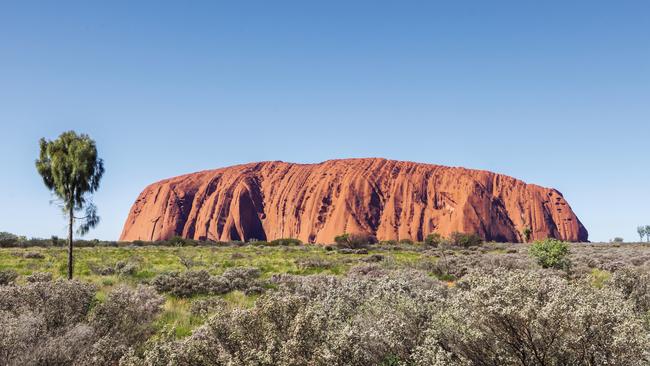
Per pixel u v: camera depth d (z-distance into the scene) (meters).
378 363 7.30
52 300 9.86
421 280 16.36
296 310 7.40
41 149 22.95
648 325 7.84
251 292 18.33
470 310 6.57
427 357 6.32
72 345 7.55
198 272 20.28
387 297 9.34
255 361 6.16
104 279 22.59
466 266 24.98
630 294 11.69
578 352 5.86
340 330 7.10
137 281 22.36
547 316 5.68
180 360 6.69
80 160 22.75
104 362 7.68
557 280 6.73
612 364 5.62
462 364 6.27
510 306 5.90
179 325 11.86
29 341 7.37
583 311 5.65
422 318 7.95
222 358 6.54
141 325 10.43
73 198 22.70
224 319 7.42
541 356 5.99
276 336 6.90
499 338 6.21
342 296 12.09
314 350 6.36
